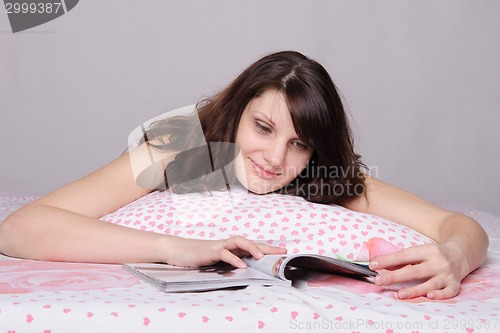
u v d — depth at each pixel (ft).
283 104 5.35
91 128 12.47
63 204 5.15
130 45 12.45
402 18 12.85
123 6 12.41
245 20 12.60
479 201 13.19
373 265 4.05
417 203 5.94
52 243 4.68
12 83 12.28
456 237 4.86
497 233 6.98
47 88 12.35
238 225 5.02
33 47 12.29
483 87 13.10
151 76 12.51
